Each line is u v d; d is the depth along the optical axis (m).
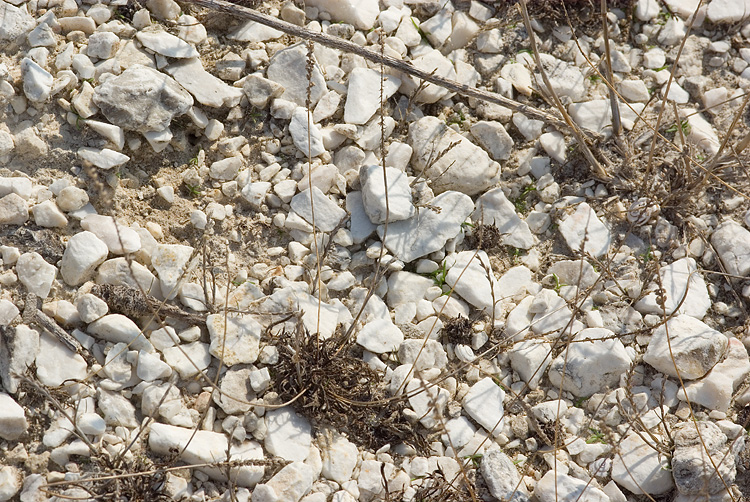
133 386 3.29
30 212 3.52
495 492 3.32
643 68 4.77
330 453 3.35
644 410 3.66
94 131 3.69
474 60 4.57
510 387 3.71
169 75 3.94
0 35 3.84
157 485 3.06
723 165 4.25
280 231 3.85
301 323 3.40
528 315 3.86
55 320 3.35
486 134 4.24
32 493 3.00
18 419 3.05
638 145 4.43
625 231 4.20
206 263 3.63
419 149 4.12
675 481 3.42
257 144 4.00
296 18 4.35
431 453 3.46
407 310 3.76
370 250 3.80
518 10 4.66
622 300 3.96
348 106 4.09
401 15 4.52
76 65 3.80
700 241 4.18
